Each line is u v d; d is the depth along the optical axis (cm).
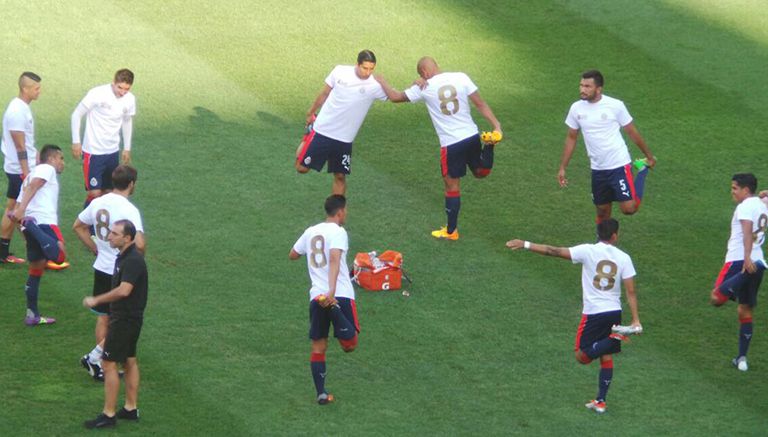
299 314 4825
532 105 6712
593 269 4269
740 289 4588
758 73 7162
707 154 6319
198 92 6556
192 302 4850
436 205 5772
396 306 4941
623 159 5319
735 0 7956
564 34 7469
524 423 4203
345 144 5466
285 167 5991
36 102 6300
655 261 5381
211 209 5572
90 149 5325
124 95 5316
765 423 4275
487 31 7444
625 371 4584
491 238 5522
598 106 5300
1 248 5069
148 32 7100
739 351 4638
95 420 3994
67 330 4609
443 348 4656
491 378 4478
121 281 3931
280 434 4034
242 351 4544
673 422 4259
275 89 6662
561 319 4909
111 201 4238
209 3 7488
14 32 6919
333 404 4250
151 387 4272
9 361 4369
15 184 5097
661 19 7700
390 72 6881
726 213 5800
